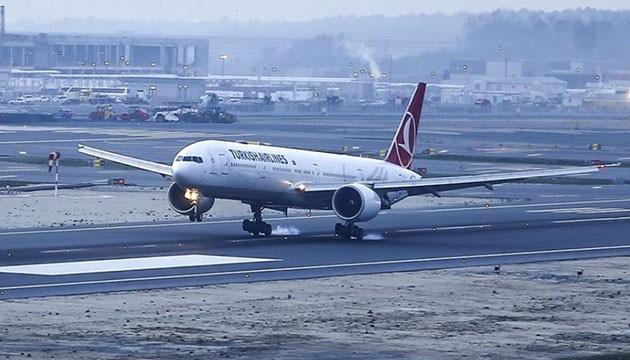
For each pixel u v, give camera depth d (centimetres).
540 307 17200
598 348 14350
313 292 18150
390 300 17550
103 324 15175
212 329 15000
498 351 14012
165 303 16875
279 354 13550
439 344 14375
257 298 17488
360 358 13462
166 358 13150
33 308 16238
